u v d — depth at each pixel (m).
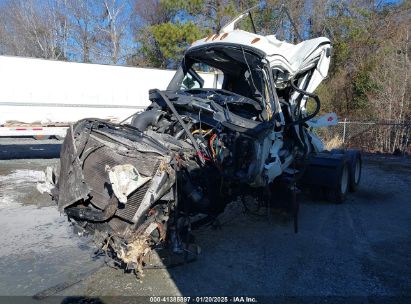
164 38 24.95
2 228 5.87
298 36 7.96
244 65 5.91
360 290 4.11
